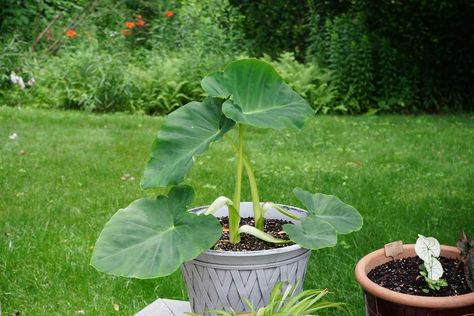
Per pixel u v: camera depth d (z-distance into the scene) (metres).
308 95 9.52
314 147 6.61
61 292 3.20
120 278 3.35
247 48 10.65
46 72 9.30
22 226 4.07
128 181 5.18
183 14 10.91
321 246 2.44
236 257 2.35
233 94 2.52
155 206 2.53
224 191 4.90
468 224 4.14
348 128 7.81
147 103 9.05
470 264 2.32
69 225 4.13
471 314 2.23
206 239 2.35
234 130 7.40
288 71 9.89
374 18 9.97
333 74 9.64
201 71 9.29
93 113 8.55
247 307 2.45
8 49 9.20
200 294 2.51
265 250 2.38
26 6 10.30
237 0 11.26
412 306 2.19
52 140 6.52
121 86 8.85
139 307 3.08
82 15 11.26
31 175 5.25
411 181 5.21
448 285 2.42
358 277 2.39
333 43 9.68
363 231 3.98
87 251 3.66
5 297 3.15
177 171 2.45
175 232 2.41
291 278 2.49
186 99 9.25
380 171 5.53
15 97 8.84
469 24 9.67
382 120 8.65
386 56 9.64
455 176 5.39
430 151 6.47
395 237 3.88
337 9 10.49
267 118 2.48
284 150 6.46
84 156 5.91
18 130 6.93
